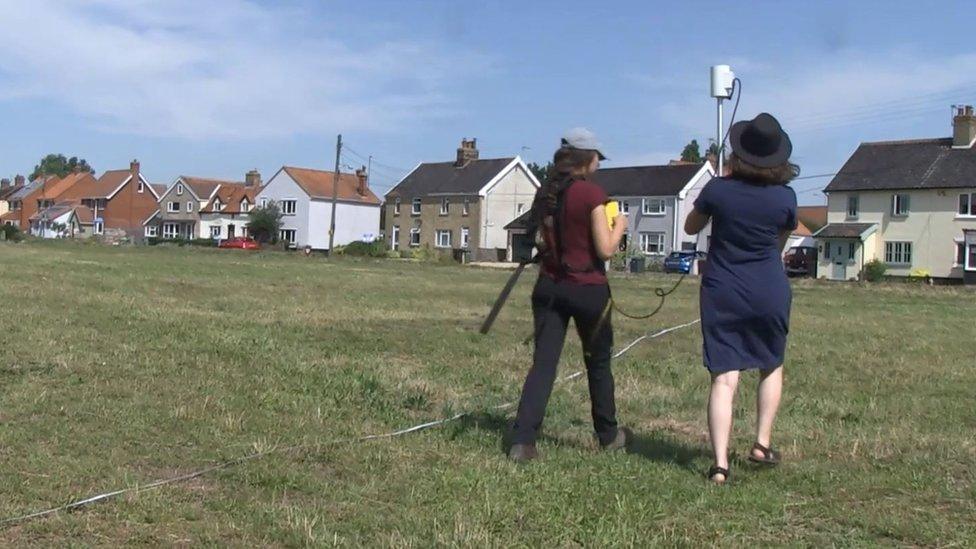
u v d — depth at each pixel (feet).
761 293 16.70
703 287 17.19
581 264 18.04
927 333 48.16
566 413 22.67
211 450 17.57
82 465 16.12
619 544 13.08
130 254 141.69
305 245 276.82
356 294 64.39
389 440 18.99
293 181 280.10
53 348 28.30
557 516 14.26
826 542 13.53
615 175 244.01
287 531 13.23
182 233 331.57
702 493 15.75
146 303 47.14
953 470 17.67
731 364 16.92
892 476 17.06
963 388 28.68
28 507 13.88
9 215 401.08
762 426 17.63
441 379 27.30
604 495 15.44
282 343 33.19
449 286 82.64
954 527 14.19
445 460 17.60
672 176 232.32
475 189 251.19
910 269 188.96
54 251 138.92
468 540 13.00
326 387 24.52
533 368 18.20
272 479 15.76
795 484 16.63
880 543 13.57
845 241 196.03
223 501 14.61
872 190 194.08
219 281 71.72
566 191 17.94
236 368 26.86
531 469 17.01
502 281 98.37
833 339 42.93
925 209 187.62
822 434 21.01
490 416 21.75
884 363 34.42
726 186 16.85
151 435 18.45
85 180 389.19
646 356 34.86
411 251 230.89
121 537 12.94
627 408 24.07
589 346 18.63
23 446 17.17
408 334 38.34
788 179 17.06
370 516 14.08
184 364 26.89
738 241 16.83
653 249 230.27
